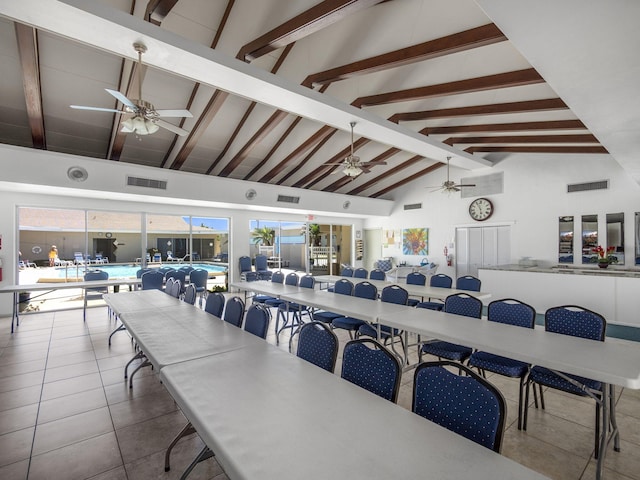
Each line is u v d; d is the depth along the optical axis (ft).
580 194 23.80
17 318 18.07
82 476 6.62
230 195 25.44
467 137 23.77
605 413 6.48
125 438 7.88
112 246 24.95
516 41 7.08
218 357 7.11
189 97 18.03
